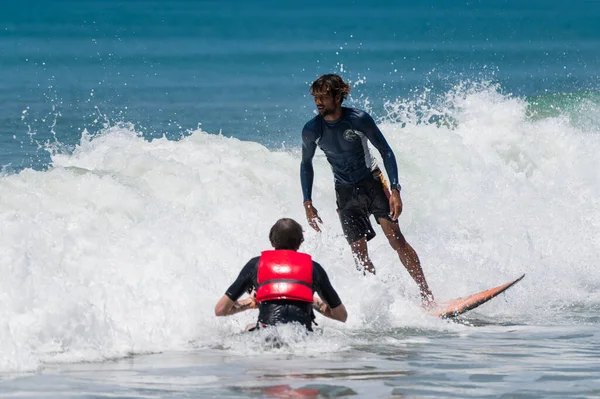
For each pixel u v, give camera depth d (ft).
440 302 100.12
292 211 122.72
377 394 63.16
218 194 120.06
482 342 83.82
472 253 121.49
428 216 134.92
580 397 63.31
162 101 324.39
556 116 190.80
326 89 97.55
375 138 100.48
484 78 446.60
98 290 85.25
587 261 124.88
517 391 64.64
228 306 80.59
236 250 99.81
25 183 109.40
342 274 96.63
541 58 622.54
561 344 83.10
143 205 107.96
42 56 639.35
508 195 141.90
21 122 237.25
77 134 217.36
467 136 160.76
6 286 80.89
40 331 76.59
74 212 105.70
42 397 62.13
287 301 79.71
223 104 318.04
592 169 157.07
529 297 106.42
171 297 87.45
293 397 62.18
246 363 73.10
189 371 70.08
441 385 66.13
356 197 102.63
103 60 604.49
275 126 250.98
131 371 70.08
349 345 81.20
